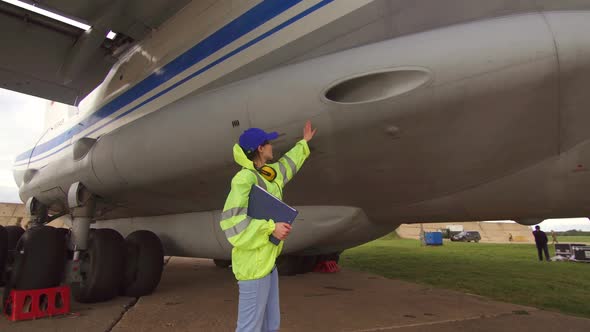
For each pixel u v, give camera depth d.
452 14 2.30
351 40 2.62
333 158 2.78
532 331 2.80
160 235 4.98
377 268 7.12
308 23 2.85
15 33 4.53
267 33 3.09
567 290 4.75
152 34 4.43
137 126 3.89
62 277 3.65
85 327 2.88
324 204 3.50
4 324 2.96
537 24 2.05
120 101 4.82
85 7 3.99
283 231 1.27
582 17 2.03
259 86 2.87
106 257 3.80
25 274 3.26
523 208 2.77
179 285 4.95
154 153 3.53
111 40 4.96
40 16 4.37
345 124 2.47
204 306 3.60
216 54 3.47
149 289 4.14
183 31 3.94
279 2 3.06
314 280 5.45
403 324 2.97
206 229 4.38
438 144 2.47
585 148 2.27
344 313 3.35
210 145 3.08
